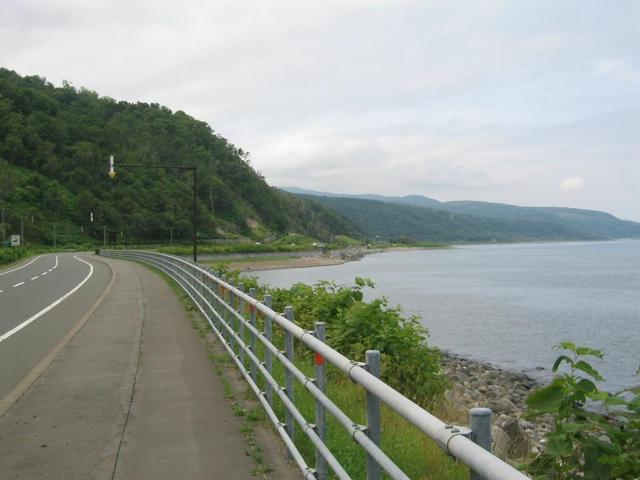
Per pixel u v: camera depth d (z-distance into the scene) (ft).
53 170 448.24
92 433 19.34
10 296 69.82
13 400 23.31
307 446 17.17
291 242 524.52
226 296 34.81
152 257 125.70
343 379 27.35
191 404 22.58
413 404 8.50
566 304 136.46
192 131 574.56
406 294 160.04
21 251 204.64
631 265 332.80
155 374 27.61
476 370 67.00
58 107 527.81
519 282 205.57
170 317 47.39
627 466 11.56
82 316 49.49
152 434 19.20
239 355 28.55
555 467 12.41
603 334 94.94
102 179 454.81
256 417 20.43
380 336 29.50
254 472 16.06
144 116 582.76
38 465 16.67
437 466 16.31
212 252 331.98
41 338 38.70
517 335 94.02
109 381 26.32
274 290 47.96
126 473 16.07
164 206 444.55
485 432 7.07
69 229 396.98
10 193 391.65
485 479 6.26
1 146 446.19
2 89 501.97
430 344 85.92
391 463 8.82
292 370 15.88
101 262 162.09
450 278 229.04
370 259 470.80
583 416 12.71
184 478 15.70
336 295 38.55
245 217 529.45
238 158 627.46
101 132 495.00
